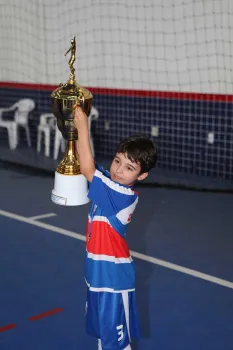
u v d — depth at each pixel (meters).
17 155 9.21
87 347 3.14
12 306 3.67
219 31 7.64
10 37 9.95
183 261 4.59
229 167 7.81
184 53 8.05
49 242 5.01
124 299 2.38
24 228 5.42
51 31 9.46
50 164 8.62
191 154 8.18
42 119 9.27
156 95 8.37
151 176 7.95
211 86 7.86
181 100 8.11
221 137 7.80
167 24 8.13
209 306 3.71
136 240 5.11
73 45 1.87
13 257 4.62
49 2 9.37
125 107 8.77
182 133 8.21
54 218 5.77
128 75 8.72
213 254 4.77
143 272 4.32
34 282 4.09
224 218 5.93
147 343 3.19
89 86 9.20
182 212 6.13
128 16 8.53
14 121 9.77
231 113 7.62
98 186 2.18
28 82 9.91
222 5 7.54
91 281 2.37
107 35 8.83
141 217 5.89
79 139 1.94
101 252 2.35
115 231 2.36
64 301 3.77
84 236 5.19
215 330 3.37
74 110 1.83
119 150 2.31
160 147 8.52
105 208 2.25
